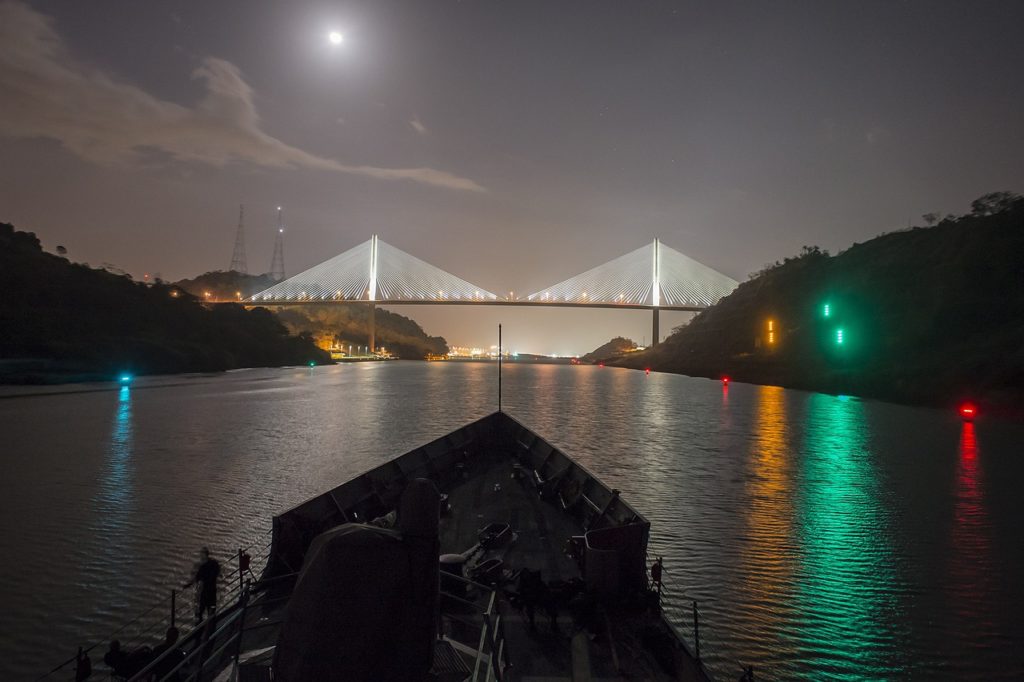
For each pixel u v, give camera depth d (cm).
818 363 12181
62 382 11331
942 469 3622
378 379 14775
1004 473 3503
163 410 6981
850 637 1446
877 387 9506
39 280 13975
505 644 970
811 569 1862
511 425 2769
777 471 3497
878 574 1833
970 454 4216
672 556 1958
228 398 8731
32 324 12225
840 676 1289
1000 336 8981
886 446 4588
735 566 1877
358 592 402
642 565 1175
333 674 392
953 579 1800
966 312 10081
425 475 2092
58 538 2134
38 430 5225
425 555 417
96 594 1664
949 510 2619
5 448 4247
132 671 1018
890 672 1306
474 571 1209
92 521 2347
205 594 1257
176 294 18600
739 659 1344
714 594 1669
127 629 1476
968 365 8250
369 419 6094
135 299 16225
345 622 398
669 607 1584
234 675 606
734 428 5700
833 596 1667
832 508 2623
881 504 2716
